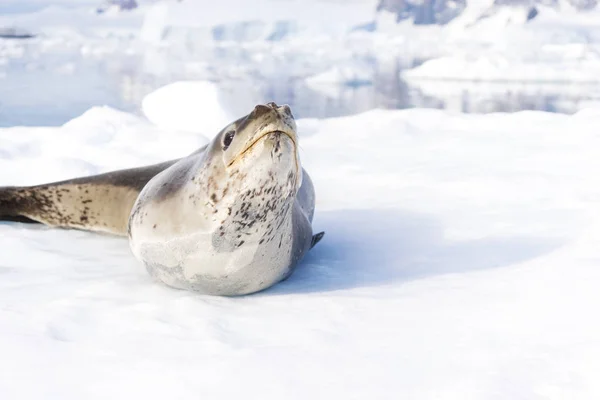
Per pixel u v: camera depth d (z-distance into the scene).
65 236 7.49
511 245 6.88
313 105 40.31
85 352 4.25
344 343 4.42
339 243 7.29
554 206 8.38
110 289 5.61
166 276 5.70
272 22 124.94
